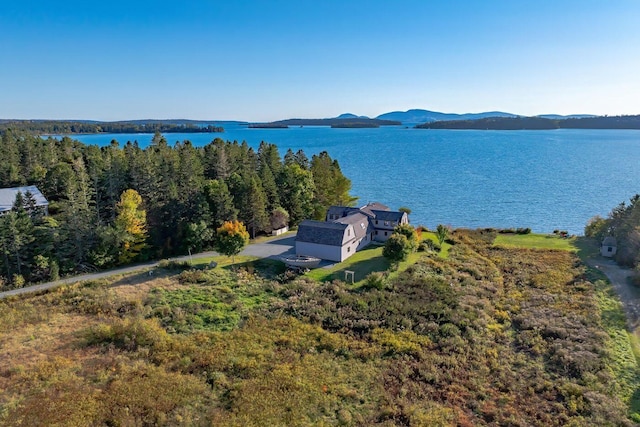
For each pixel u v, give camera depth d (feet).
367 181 436.35
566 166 522.06
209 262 165.78
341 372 93.97
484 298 137.08
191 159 226.79
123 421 74.74
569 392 89.25
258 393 84.64
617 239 184.34
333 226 172.04
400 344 106.01
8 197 199.31
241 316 120.06
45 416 75.10
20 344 101.81
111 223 180.55
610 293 142.82
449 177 454.40
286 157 290.76
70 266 161.48
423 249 184.03
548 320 121.39
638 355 104.17
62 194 215.51
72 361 94.43
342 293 135.13
